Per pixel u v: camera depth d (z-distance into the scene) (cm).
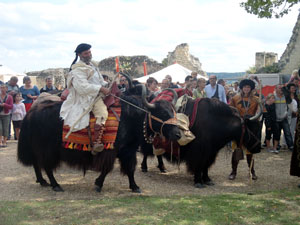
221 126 709
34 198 617
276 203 577
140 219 500
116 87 640
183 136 678
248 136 725
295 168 712
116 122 623
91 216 512
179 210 540
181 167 895
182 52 3175
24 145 672
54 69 3002
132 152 663
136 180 757
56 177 767
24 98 1270
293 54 2570
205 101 723
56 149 641
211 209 546
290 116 1087
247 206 562
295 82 1038
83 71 616
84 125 606
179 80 1587
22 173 800
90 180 745
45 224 480
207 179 738
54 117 635
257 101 741
